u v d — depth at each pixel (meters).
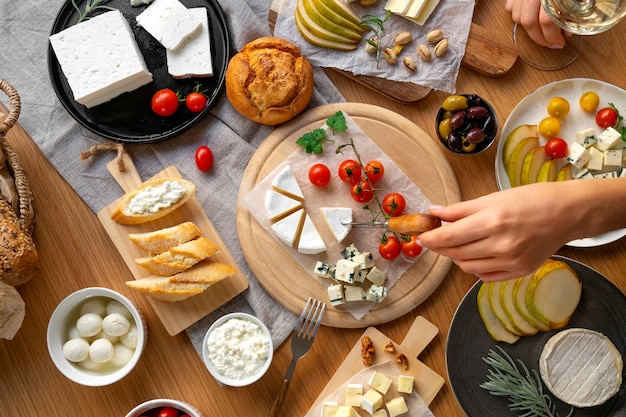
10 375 1.18
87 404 1.18
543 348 1.15
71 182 1.21
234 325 1.14
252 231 1.19
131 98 1.22
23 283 1.17
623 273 1.17
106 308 1.16
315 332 1.15
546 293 1.14
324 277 1.18
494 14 1.22
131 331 1.15
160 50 1.23
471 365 1.15
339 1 1.19
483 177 1.20
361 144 1.20
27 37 1.25
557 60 1.21
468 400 1.15
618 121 1.17
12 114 1.11
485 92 1.21
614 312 1.14
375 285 1.16
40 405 1.18
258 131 1.23
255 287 1.19
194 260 1.15
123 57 1.19
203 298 1.18
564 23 1.09
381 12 1.21
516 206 0.91
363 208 1.19
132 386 1.18
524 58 1.21
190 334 1.18
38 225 1.21
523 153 1.17
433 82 1.20
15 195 1.15
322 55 1.21
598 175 1.17
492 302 1.15
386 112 1.20
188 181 1.19
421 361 1.17
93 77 1.19
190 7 1.24
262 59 1.18
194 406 1.18
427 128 1.21
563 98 1.18
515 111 1.18
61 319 1.13
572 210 0.92
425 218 0.94
